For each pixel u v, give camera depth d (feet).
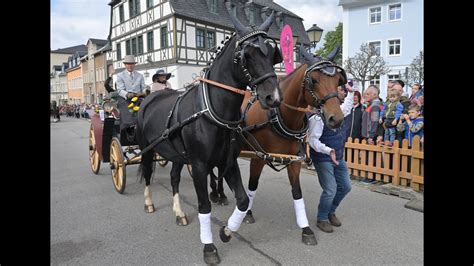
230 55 9.79
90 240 12.60
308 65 11.14
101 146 20.63
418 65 69.51
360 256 11.11
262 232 13.12
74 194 18.58
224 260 10.95
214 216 15.06
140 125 15.07
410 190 17.57
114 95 19.61
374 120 20.47
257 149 12.04
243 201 10.88
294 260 10.90
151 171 15.79
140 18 76.02
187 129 10.65
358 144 20.34
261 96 8.73
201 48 71.41
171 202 17.03
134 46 80.64
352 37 91.97
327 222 13.20
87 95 156.04
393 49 86.89
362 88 72.59
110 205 16.62
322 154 12.25
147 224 14.14
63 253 11.54
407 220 14.10
